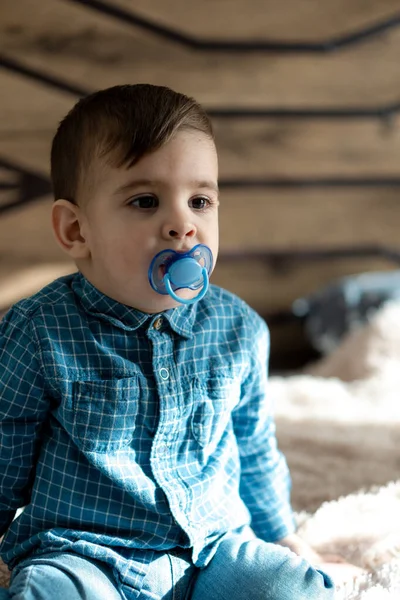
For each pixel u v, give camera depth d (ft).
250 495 3.31
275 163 7.00
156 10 6.54
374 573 3.23
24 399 2.85
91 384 2.82
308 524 3.62
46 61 6.43
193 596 2.81
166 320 2.93
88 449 2.78
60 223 2.99
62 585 2.57
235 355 3.09
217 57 6.70
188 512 2.84
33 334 2.84
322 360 6.76
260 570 2.76
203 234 2.82
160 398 2.86
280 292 7.22
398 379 5.79
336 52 6.89
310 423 4.97
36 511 2.89
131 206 2.76
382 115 7.07
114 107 2.84
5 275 6.63
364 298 6.71
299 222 7.15
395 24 6.93
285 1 6.73
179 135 2.77
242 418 3.26
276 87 6.86
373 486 4.11
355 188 7.19
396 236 7.28
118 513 2.80
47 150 6.54
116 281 2.82
